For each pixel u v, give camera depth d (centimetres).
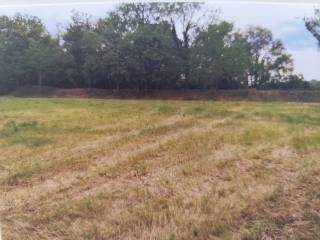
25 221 285
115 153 404
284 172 349
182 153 400
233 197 308
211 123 475
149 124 481
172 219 276
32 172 363
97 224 278
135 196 313
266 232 266
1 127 488
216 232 265
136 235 265
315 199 303
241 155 388
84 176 355
